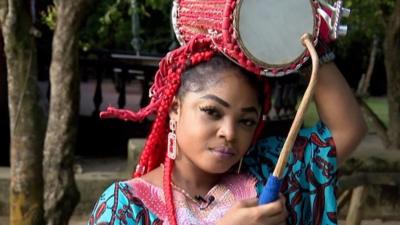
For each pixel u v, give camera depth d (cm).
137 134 947
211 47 172
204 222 174
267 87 175
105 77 1480
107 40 991
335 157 180
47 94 846
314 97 184
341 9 171
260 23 163
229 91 170
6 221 648
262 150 191
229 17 162
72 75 410
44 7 955
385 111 1503
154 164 186
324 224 181
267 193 164
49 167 414
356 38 1157
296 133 160
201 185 180
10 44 395
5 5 390
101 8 806
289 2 164
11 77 399
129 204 172
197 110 171
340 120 181
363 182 507
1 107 773
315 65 159
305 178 183
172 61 175
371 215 682
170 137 178
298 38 165
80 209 677
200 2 171
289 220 182
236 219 161
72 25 403
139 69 981
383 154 684
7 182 661
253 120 173
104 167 785
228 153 172
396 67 746
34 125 402
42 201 408
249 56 162
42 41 981
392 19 736
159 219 173
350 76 1619
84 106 1184
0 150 773
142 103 973
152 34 1197
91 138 921
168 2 653
